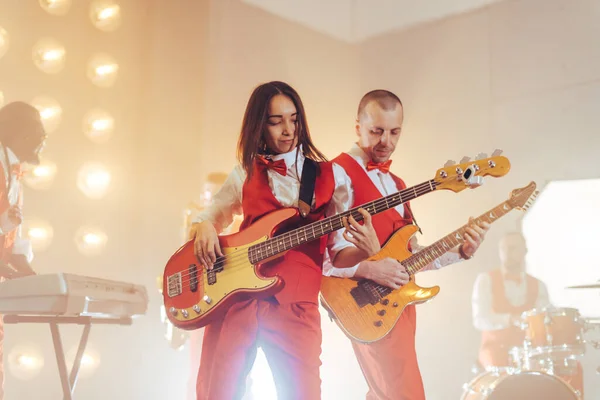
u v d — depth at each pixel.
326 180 2.66
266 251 2.48
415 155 5.61
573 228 5.21
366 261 2.72
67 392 2.69
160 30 5.17
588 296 5.20
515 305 4.89
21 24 4.47
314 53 5.75
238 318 2.48
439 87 5.60
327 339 4.93
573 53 5.18
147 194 4.94
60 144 4.56
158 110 5.08
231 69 5.45
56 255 4.45
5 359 4.13
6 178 3.37
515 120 5.34
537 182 5.28
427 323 5.35
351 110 5.79
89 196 4.65
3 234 3.18
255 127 2.65
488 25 5.47
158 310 4.84
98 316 2.72
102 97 4.81
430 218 5.49
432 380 5.25
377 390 2.82
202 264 2.56
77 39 4.74
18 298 2.54
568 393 3.23
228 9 5.50
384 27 5.77
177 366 4.83
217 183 4.30
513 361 4.12
